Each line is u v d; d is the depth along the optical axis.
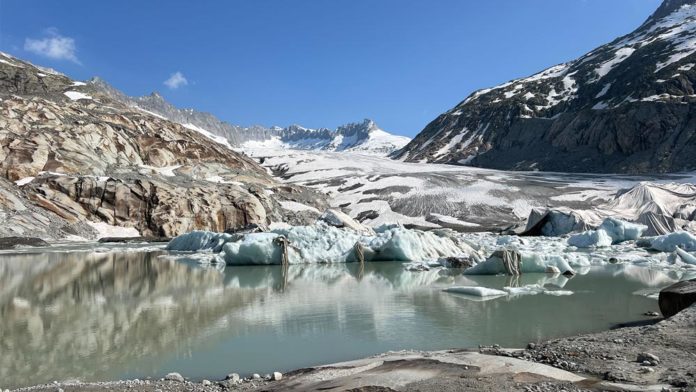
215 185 71.19
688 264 27.83
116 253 39.28
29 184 57.56
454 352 9.29
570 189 89.81
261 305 16.41
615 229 46.31
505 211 80.94
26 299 17.83
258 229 49.38
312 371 8.57
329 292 19.16
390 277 24.23
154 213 60.81
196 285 21.61
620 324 12.60
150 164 78.38
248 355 10.43
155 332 12.62
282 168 133.75
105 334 12.43
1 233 48.31
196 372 9.31
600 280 21.72
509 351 9.14
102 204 59.75
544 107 175.62
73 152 65.94
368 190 95.31
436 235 37.16
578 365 7.75
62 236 53.47
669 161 116.19
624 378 6.86
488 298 17.12
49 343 11.56
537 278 22.69
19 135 63.84
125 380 8.80
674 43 164.38
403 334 12.02
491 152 164.38
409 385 6.80
